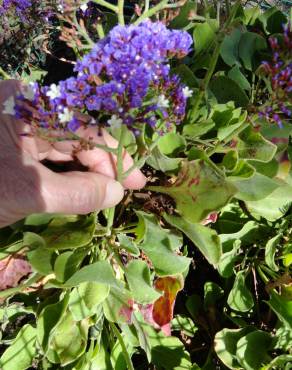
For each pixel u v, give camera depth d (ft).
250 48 0.88
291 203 0.85
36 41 1.09
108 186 0.68
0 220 0.65
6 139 0.64
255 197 0.71
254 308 0.87
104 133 0.71
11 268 0.74
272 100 0.55
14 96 0.60
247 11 0.95
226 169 0.73
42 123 0.51
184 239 0.91
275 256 0.87
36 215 0.74
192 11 0.73
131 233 0.83
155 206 0.79
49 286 0.67
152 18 0.84
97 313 0.77
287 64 0.54
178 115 0.56
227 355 0.77
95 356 0.79
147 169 0.83
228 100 0.84
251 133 0.74
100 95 0.48
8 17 0.99
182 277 0.76
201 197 0.69
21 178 0.62
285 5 1.28
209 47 0.85
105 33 0.91
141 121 0.51
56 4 0.76
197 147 0.78
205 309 0.85
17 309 0.85
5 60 1.07
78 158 0.72
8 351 0.79
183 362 0.80
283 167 0.78
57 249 0.68
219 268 0.81
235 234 0.81
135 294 0.71
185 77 0.81
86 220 0.73
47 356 0.76
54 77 1.10
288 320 0.78
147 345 0.72
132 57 0.49
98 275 0.64
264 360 0.77
